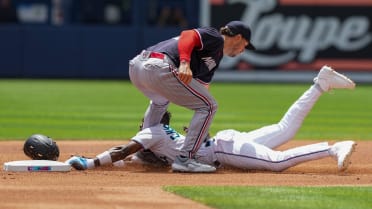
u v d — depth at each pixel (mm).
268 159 20141
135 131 33656
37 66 64812
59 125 35844
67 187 17031
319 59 65688
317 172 20625
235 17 65562
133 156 21109
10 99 49562
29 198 15523
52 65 64812
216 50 19828
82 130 33844
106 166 20703
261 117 40625
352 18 65312
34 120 38062
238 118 40000
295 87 63188
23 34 64375
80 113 41906
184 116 40969
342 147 19547
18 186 17078
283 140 20953
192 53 19750
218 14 65625
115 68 65062
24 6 70438
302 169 21047
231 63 66688
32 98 50438
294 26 65438
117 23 70750
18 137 30734
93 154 25031
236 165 20453
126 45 64750
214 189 16844
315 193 16578
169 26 68250
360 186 17797
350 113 45000
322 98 55969
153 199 15641
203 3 65688
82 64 64938
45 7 70625
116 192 16438
